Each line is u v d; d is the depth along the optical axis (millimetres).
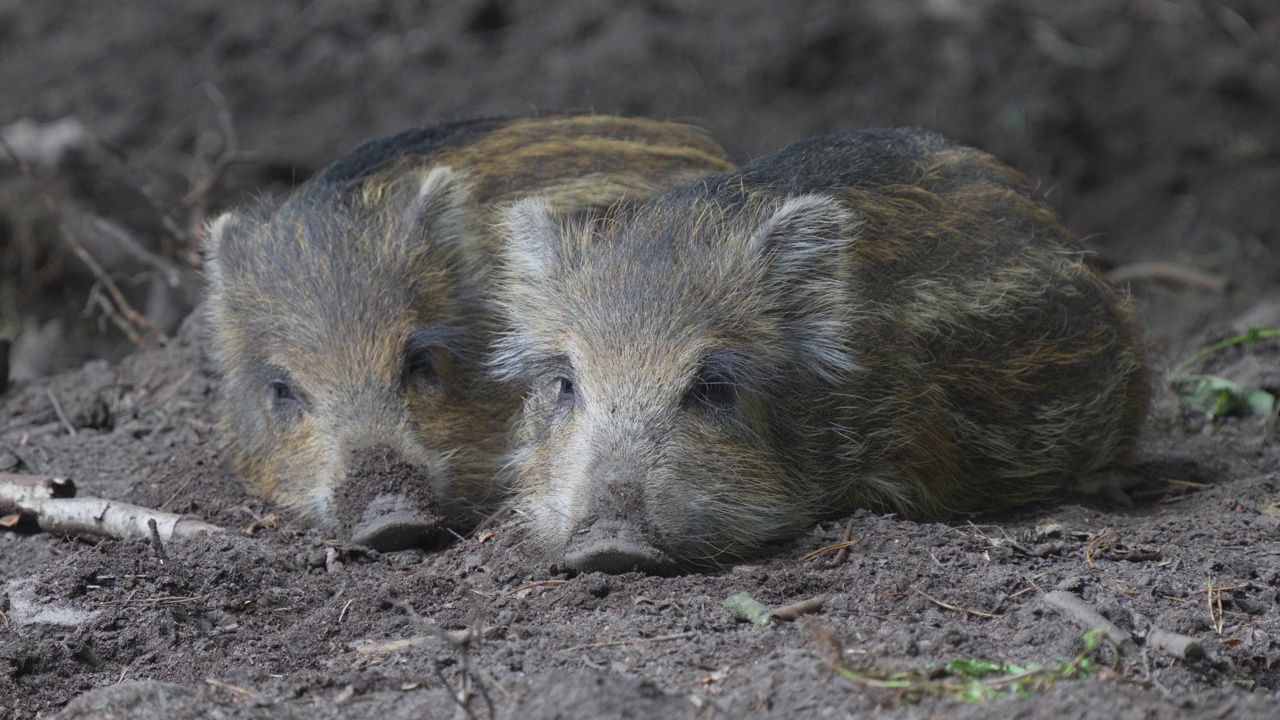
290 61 29062
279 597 11211
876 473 12945
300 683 9320
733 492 11922
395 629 10453
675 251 12477
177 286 20906
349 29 29594
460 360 14188
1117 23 29156
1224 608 10453
